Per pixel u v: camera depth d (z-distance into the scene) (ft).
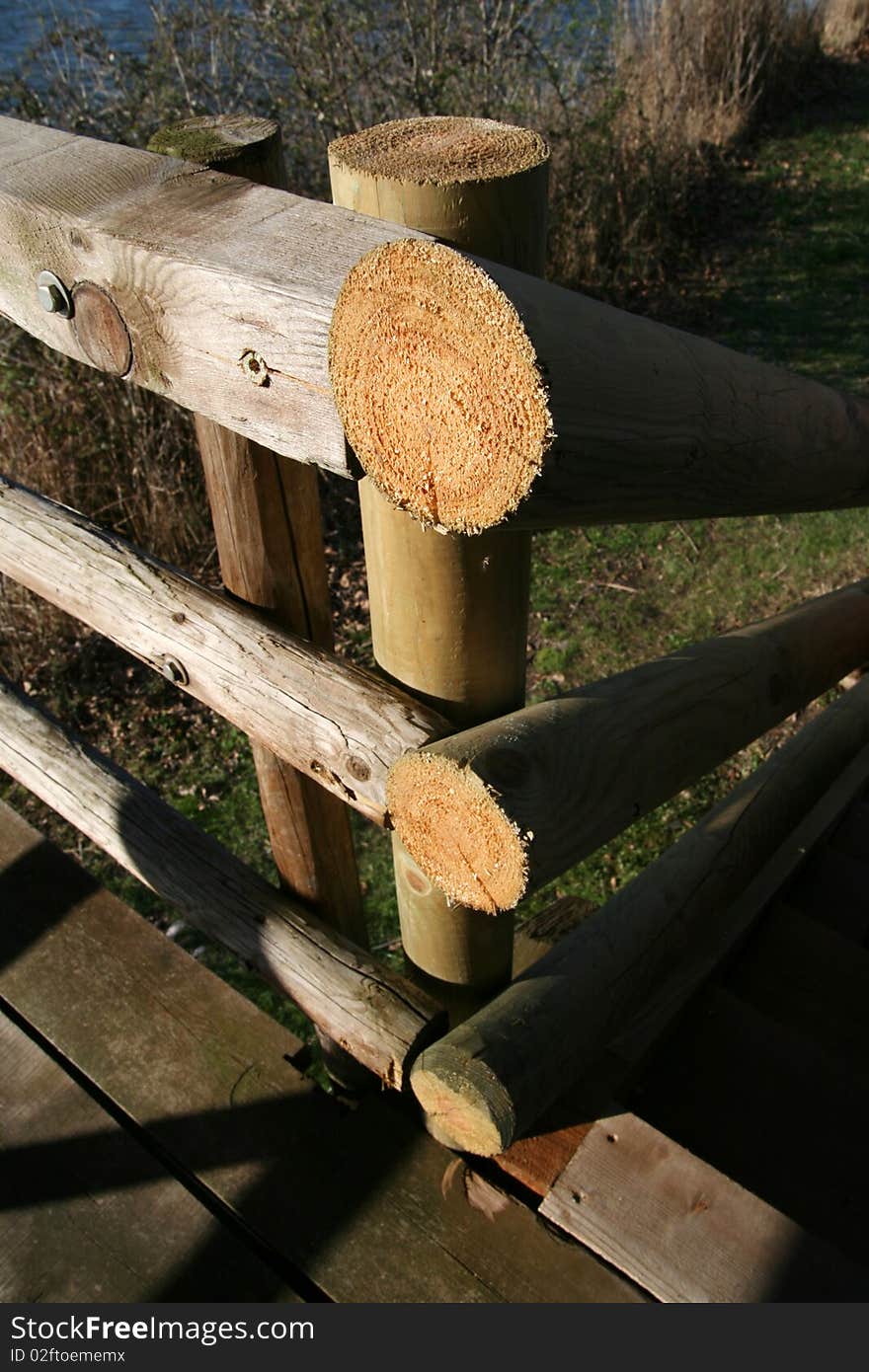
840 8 35.09
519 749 3.66
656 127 25.88
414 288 2.65
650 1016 5.85
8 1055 6.15
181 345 3.54
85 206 3.73
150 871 6.13
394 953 11.20
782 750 7.85
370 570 4.39
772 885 7.32
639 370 2.89
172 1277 5.12
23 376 15.43
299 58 19.58
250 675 4.72
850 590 7.64
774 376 3.86
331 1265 5.04
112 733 14.51
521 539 4.25
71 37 17.71
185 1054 6.05
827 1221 5.32
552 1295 4.81
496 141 3.80
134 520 16.08
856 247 25.71
